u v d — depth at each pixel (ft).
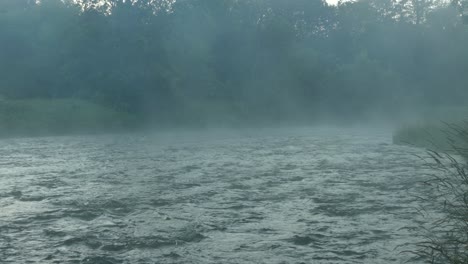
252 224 35.55
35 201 44.52
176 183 53.36
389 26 268.41
